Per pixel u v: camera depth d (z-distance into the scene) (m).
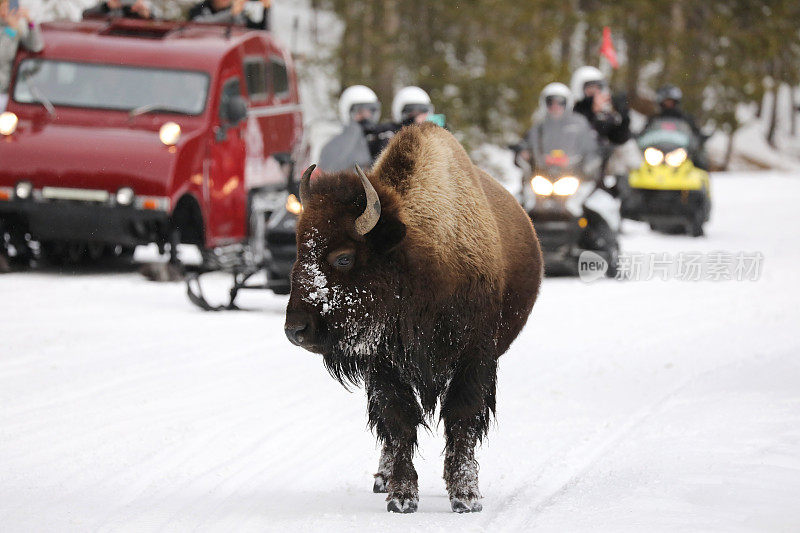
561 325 43.97
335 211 20.66
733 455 24.22
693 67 159.50
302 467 24.62
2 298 46.22
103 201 51.16
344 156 45.53
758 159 174.50
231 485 23.03
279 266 47.75
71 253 57.31
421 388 21.81
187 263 60.06
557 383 33.66
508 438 27.17
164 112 54.28
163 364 35.00
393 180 21.36
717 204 102.25
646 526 19.19
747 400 30.20
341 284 20.45
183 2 91.44
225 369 34.66
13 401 29.83
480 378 21.77
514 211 25.62
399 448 21.66
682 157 74.56
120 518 20.47
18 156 51.66
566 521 19.88
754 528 18.92
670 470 23.17
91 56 55.88
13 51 56.62
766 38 164.38
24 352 35.88
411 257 20.94
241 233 57.62
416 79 118.12
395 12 117.94
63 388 31.42
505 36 125.12
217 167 54.78
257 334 40.62
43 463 24.27
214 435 27.02
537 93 120.62
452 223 21.47
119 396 30.69
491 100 119.81
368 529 19.77
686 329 42.91
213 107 54.84
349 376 22.00
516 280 24.80
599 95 62.12
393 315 21.00
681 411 29.38
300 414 29.44
